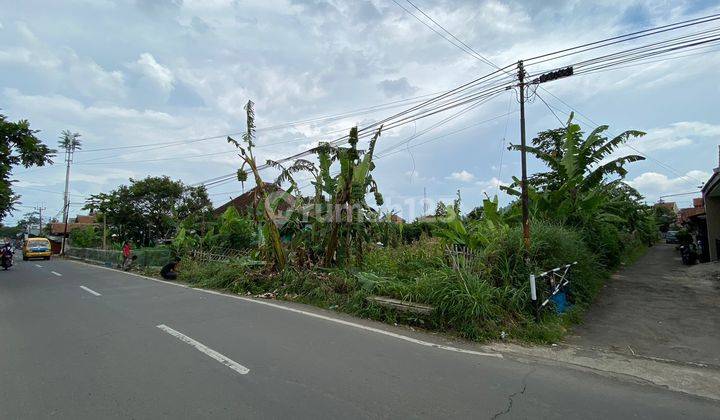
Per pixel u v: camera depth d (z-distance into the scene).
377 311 7.71
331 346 5.86
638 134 12.87
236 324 7.21
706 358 5.65
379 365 5.07
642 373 5.04
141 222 33.56
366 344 5.99
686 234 22.56
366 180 12.12
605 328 7.32
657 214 53.47
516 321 6.91
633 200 25.41
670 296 10.03
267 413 3.75
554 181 15.32
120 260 21.84
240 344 5.94
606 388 4.49
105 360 5.28
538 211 13.56
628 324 7.55
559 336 6.60
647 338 6.65
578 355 5.78
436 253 10.69
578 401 4.11
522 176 9.18
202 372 4.81
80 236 41.94
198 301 9.78
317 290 9.47
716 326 7.26
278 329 6.85
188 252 18.06
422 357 5.43
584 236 12.45
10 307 9.23
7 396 4.19
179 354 5.49
